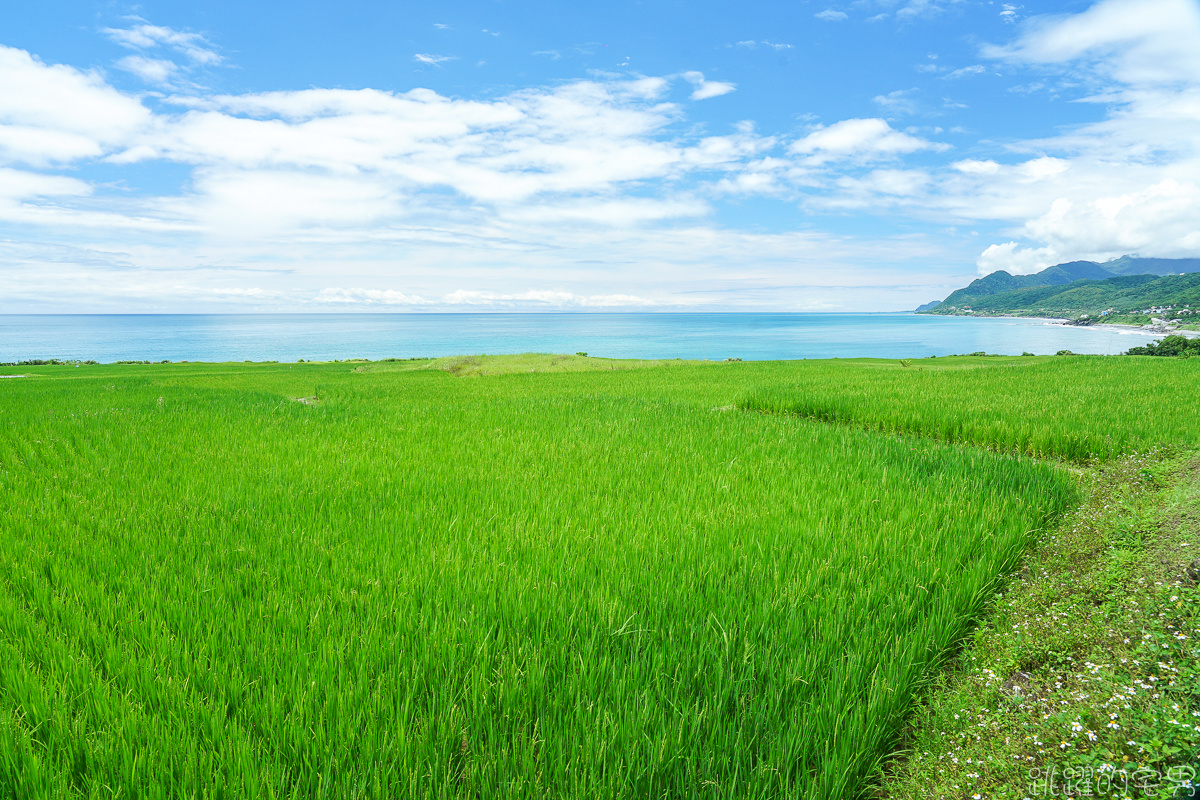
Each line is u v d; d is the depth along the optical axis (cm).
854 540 467
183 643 318
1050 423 1021
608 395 1866
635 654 309
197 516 537
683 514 543
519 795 227
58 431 980
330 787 232
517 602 357
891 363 5009
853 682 286
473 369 4878
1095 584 380
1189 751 206
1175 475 627
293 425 1078
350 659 305
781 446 891
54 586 392
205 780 232
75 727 254
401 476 689
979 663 321
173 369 5584
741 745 251
